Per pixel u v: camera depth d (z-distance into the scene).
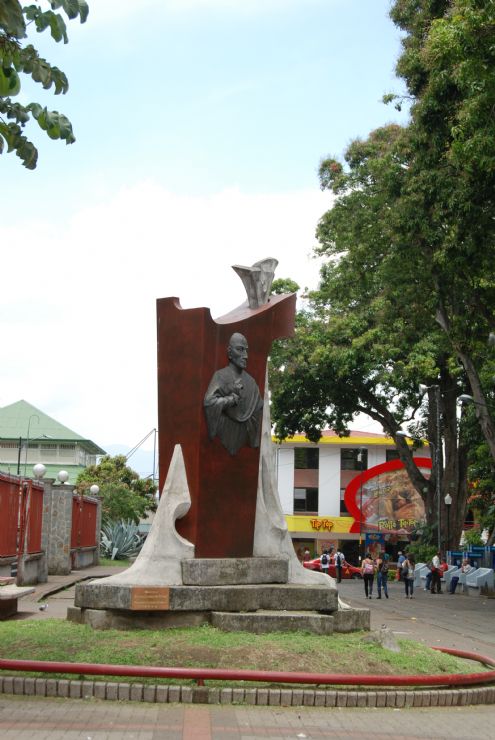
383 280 27.11
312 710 9.28
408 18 24.95
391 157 24.94
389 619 21.36
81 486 35.81
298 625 11.74
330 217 28.98
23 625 11.78
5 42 8.26
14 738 7.43
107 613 11.66
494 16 17.75
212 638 10.69
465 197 20.91
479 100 18.77
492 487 42.53
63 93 8.64
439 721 9.15
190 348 12.90
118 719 8.32
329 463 61.59
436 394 38.53
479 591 32.50
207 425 12.80
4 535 20.97
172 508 12.46
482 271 22.70
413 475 41.53
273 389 40.25
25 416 58.59
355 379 38.47
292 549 13.53
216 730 8.07
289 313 14.12
